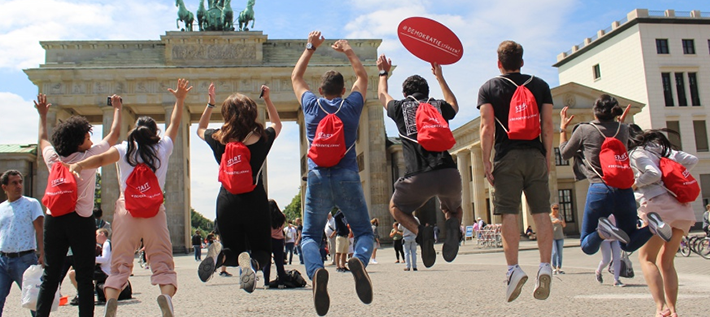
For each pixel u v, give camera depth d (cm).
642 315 1091
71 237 939
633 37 8781
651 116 8488
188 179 8031
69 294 2056
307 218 855
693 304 1244
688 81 8694
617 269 1752
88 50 7762
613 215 1009
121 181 927
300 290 1880
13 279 1184
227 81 7738
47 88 7475
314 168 853
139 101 7569
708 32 8825
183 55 7762
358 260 788
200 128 1007
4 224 1171
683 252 3422
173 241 7331
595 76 9688
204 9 8112
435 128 857
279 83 7806
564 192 7669
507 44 898
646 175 995
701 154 8562
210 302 1576
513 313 1161
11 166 7456
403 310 1265
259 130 908
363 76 915
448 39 973
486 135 862
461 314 1170
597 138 1018
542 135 885
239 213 886
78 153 981
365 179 8031
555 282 1908
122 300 1706
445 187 876
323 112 863
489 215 8212
